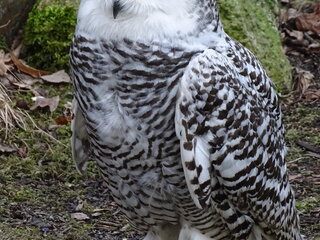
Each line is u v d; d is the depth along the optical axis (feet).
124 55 30.19
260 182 32.83
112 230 40.42
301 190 44.32
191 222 33.35
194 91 30.42
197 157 31.04
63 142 46.91
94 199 42.83
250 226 33.78
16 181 43.73
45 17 53.62
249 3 55.88
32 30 53.78
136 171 32.09
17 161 45.09
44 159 45.55
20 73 52.13
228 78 31.09
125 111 30.94
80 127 33.71
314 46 61.57
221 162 31.76
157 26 30.12
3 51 52.44
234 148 31.73
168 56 30.25
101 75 30.68
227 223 33.30
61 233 39.81
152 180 32.17
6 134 46.65
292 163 47.03
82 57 30.81
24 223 40.37
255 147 32.30
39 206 41.86
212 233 33.83
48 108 49.39
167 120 30.89
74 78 31.65
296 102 53.93
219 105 30.96
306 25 63.62
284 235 34.71
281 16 63.41
